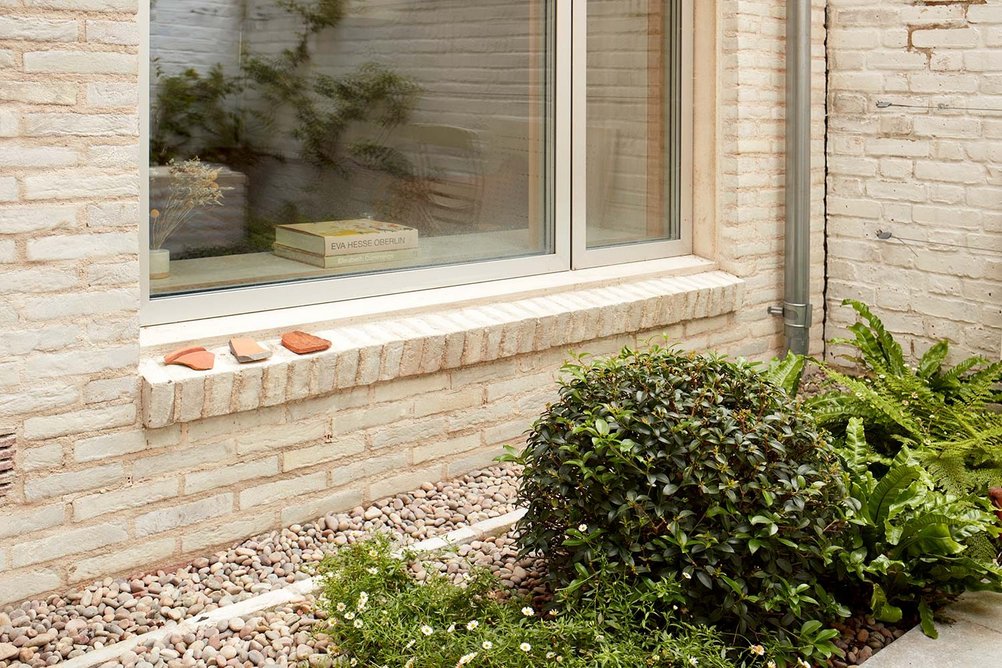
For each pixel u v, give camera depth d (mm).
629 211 5332
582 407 3248
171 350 3566
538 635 2799
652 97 5328
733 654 3049
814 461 3139
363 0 4203
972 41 5039
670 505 3016
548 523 3225
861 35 5434
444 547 3434
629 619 2928
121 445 3326
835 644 3205
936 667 3074
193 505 3500
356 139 4258
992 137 5031
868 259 5566
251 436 3600
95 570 3318
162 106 3662
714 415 3098
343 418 3832
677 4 5336
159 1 3611
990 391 4734
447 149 4586
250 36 3877
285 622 3123
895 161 5398
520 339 4293
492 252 4812
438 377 4109
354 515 3871
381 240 4387
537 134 4914
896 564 3178
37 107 3068
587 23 4984
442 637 2811
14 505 3148
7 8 2992
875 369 4793
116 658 2896
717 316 5246
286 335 3760
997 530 3457
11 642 2990
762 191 5410
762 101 5344
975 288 5172
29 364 3129
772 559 2986
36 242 3107
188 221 3791
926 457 4074
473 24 4590
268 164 3994
